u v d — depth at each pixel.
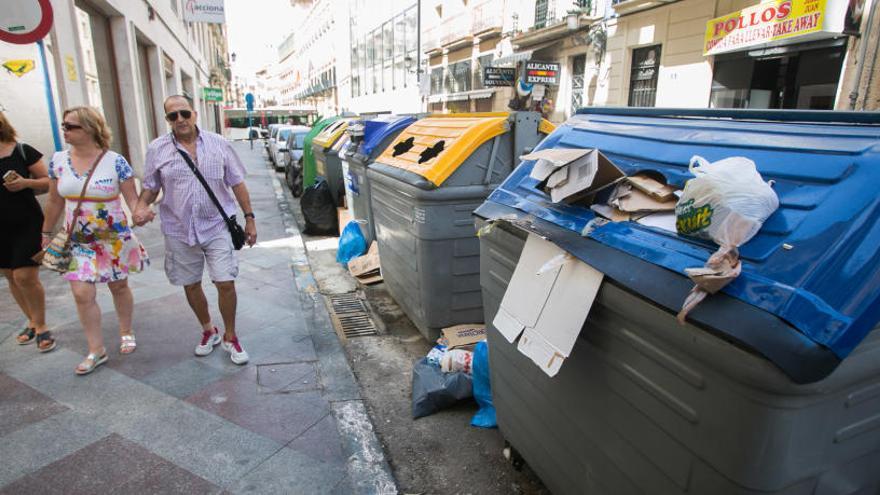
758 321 1.18
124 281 3.63
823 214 1.27
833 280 1.16
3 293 4.82
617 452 1.73
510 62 19.72
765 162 1.51
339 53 57.06
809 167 1.40
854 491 1.43
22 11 4.09
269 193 11.96
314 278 5.65
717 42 11.52
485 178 3.76
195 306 3.60
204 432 2.82
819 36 9.53
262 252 6.66
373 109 43.16
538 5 18.98
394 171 4.21
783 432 1.22
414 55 32.84
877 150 1.31
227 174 3.46
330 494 2.40
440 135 4.15
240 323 4.34
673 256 1.47
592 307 1.71
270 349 3.85
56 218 3.36
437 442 2.91
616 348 1.66
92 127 3.17
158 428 2.84
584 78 16.69
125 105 10.08
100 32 9.23
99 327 3.48
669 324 1.39
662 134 1.96
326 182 8.08
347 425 2.91
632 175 1.81
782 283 1.21
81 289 3.35
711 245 1.42
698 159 1.51
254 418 2.96
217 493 2.38
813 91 10.21
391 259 4.70
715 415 1.32
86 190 3.21
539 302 1.88
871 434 1.38
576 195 1.90
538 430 2.24
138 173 10.38
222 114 42.03
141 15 11.34
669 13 13.24
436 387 3.14
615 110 2.36
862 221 1.20
